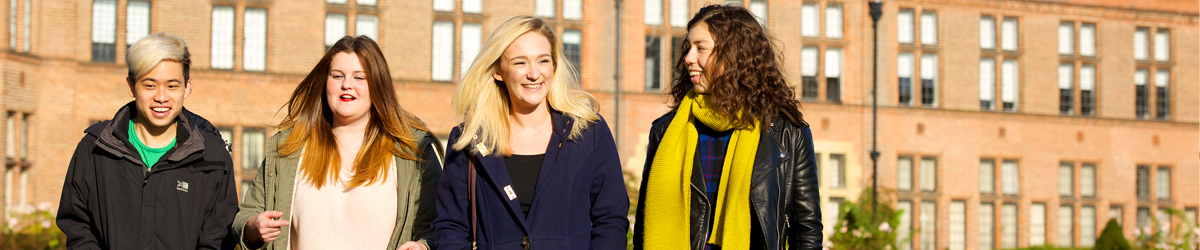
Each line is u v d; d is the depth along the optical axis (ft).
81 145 11.11
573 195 10.70
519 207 10.47
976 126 61.98
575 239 10.59
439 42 55.01
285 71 52.03
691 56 11.67
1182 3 67.15
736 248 10.94
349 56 11.39
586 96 11.55
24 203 46.37
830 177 58.75
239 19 51.60
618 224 10.77
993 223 61.98
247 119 50.96
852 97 59.72
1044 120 63.52
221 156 11.53
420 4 54.39
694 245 11.35
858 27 60.54
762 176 11.06
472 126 10.71
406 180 11.57
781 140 11.36
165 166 11.11
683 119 11.84
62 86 47.93
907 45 61.11
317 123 11.68
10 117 45.93
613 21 56.54
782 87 11.51
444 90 54.03
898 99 60.85
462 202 10.82
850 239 46.65
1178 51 66.85
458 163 10.93
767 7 58.95
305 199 11.41
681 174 11.62
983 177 62.54
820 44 59.77
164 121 11.02
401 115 11.80
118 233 10.88
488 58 10.67
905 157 60.64
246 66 51.88
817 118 58.39
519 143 10.98
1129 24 66.03
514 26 10.64
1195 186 66.28
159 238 10.99
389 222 11.48
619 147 54.95
